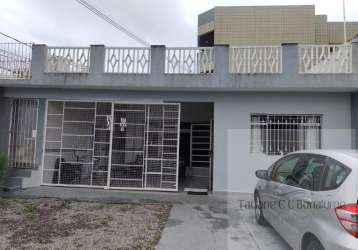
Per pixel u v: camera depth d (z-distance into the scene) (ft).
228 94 30.89
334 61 28.35
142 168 31.68
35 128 32.65
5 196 27.61
